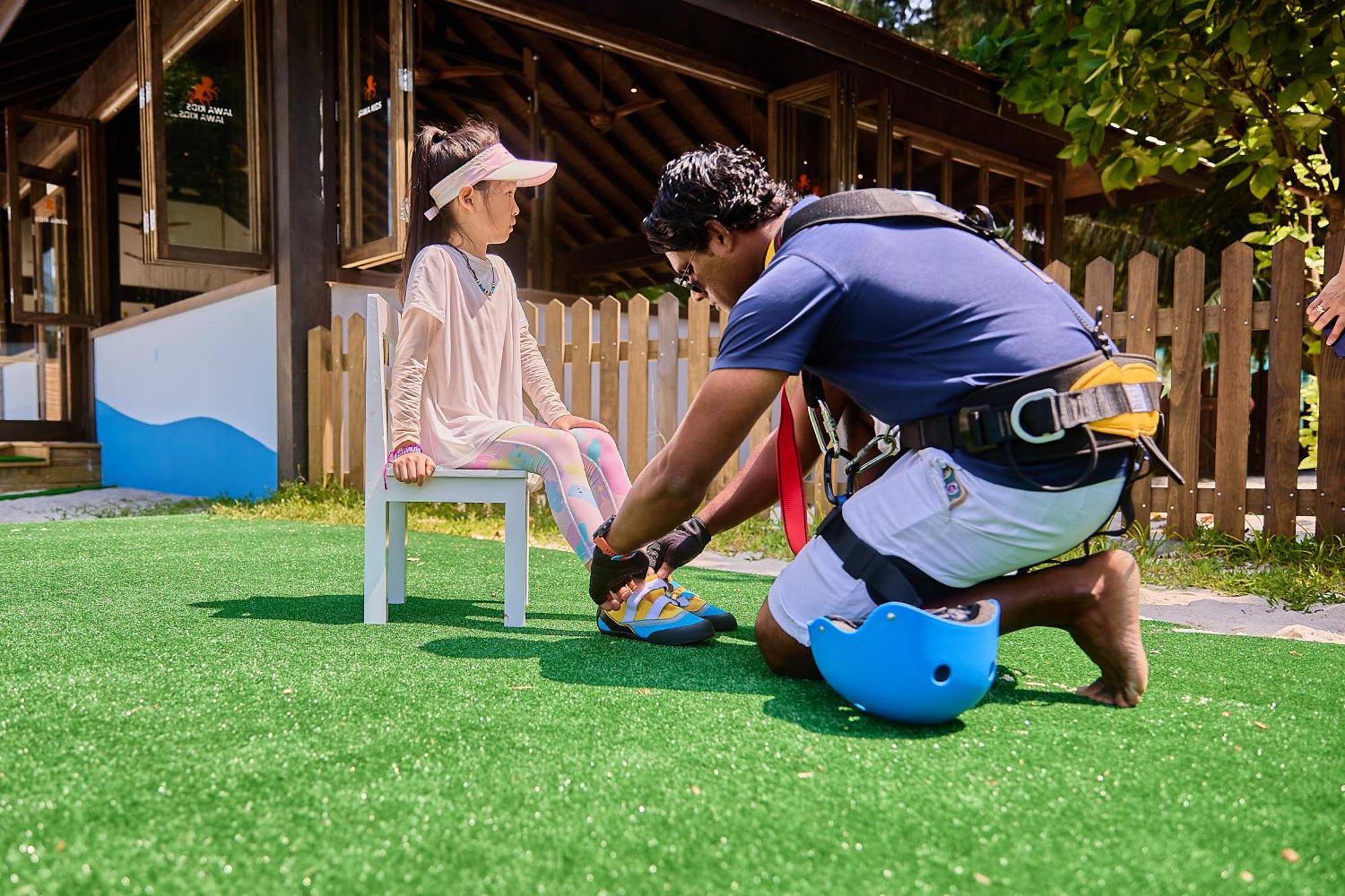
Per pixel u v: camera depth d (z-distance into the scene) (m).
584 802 1.22
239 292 6.99
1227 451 4.23
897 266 1.62
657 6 7.94
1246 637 2.48
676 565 2.36
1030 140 10.39
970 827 1.17
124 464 9.02
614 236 12.82
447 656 2.04
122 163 10.10
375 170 6.31
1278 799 1.27
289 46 6.38
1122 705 1.70
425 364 2.45
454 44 9.34
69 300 9.55
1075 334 1.61
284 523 5.14
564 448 2.41
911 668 1.49
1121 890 1.02
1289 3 4.62
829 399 2.18
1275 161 5.60
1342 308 2.39
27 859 1.05
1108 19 4.85
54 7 7.93
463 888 1.01
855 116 8.26
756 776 1.32
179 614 2.53
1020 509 1.58
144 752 1.38
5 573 3.27
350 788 1.26
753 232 1.83
